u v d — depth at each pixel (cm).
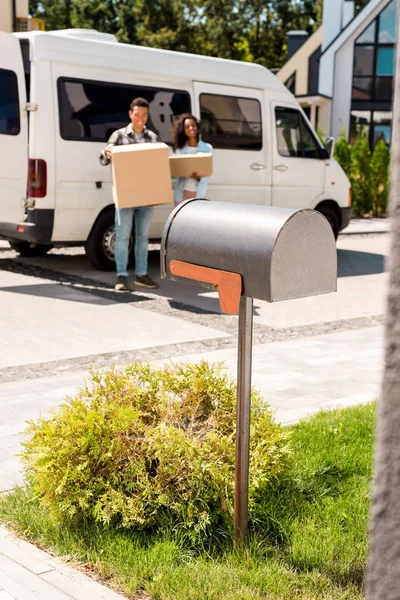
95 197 941
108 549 276
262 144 1086
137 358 601
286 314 808
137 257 888
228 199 1054
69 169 914
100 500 289
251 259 247
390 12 3203
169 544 279
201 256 268
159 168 819
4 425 427
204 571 265
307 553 280
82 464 289
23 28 1562
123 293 867
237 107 1060
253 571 265
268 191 1099
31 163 895
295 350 642
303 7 5325
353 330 741
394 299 76
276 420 450
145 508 293
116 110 952
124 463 298
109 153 829
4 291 854
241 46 5338
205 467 289
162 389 335
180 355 613
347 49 3262
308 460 374
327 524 310
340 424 430
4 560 276
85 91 923
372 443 408
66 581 261
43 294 844
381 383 78
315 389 524
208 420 322
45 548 287
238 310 265
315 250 250
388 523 78
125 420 300
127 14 5181
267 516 305
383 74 3259
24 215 916
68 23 5372
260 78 1095
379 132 3300
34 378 539
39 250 1119
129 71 958
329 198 1177
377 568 79
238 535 280
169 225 284
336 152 2075
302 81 3750
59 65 902
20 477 354
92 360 591
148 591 254
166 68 993
